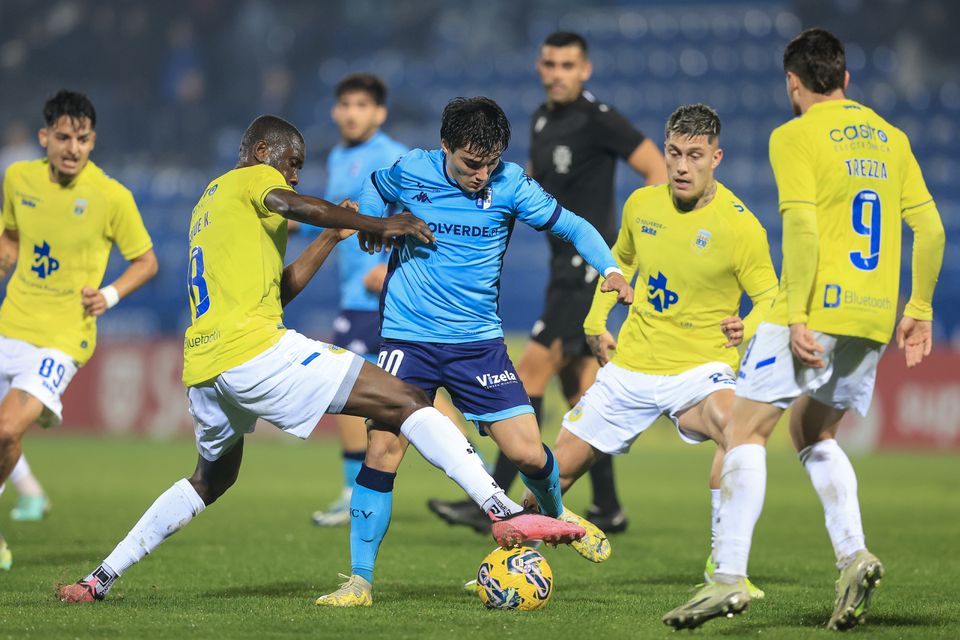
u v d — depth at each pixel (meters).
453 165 18.72
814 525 33.72
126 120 95.69
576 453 21.72
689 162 20.11
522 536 16.77
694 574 23.53
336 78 101.12
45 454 58.12
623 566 24.84
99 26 100.12
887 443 63.78
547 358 29.88
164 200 91.31
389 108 94.19
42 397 22.80
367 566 18.80
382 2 104.88
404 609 17.95
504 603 18.03
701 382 20.83
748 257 20.50
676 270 20.80
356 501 18.75
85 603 18.30
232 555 25.80
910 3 92.94
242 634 15.52
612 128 29.61
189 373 17.84
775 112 93.44
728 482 16.45
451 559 25.50
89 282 23.52
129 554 18.59
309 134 96.31
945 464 56.06
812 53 17.28
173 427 69.31
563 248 29.69
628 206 21.59
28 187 23.28
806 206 16.44
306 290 80.81
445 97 98.94
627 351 21.53
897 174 17.22
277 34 101.06
